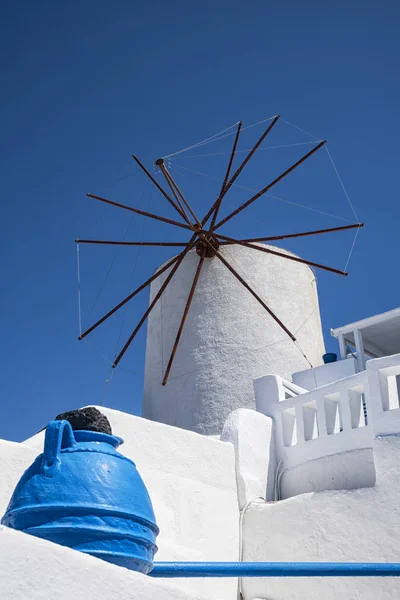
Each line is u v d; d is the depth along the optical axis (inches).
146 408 652.1
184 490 346.9
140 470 333.7
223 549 349.7
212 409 596.1
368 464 346.9
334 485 359.6
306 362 639.8
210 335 629.6
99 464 170.7
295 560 339.0
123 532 164.7
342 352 604.1
